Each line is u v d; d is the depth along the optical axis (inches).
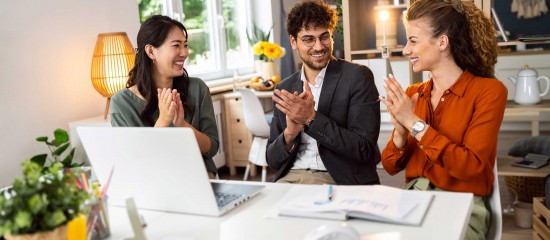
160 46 86.2
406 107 68.0
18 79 119.3
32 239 43.7
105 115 129.3
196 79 94.0
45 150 125.8
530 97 114.0
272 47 194.5
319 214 52.1
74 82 132.4
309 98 79.3
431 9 69.9
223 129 185.6
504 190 145.6
